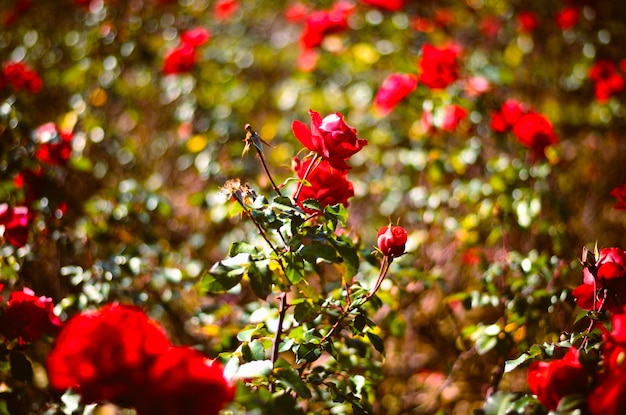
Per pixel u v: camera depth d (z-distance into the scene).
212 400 1.00
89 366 0.99
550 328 1.53
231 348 1.36
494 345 1.48
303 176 1.25
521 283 1.51
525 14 2.50
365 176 2.18
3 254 1.51
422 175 1.97
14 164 1.61
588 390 1.08
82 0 2.44
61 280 1.75
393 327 1.55
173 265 1.82
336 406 1.37
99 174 1.99
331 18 2.17
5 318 1.25
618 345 1.08
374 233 2.10
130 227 1.76
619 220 2.29
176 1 2.67
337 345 1.40
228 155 1.94
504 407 1.10
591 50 2.39
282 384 1.21
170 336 1.73
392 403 1.78
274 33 3.21
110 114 2.49
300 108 2.45
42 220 1.58
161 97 2.53
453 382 1.80
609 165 2.46
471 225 1.78
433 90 1.83
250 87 2.60
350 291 1.33
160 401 0.99
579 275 1.68
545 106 2.62
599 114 2.29
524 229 1.77
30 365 1.26
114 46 2.30
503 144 1.86
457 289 1.93
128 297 1.54
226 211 1.77
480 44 2.87
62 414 1.25
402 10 2.45
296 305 1.24
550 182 1.89
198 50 2.29
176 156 2.45
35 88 1.89
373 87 2.26
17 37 2.63
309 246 1.18
